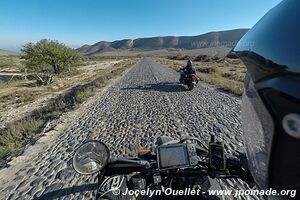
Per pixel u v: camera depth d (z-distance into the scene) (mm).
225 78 23125
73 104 12391
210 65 48594
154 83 19219
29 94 21734
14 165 5590
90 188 4449
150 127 7867
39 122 9531
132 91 15594
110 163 2195
